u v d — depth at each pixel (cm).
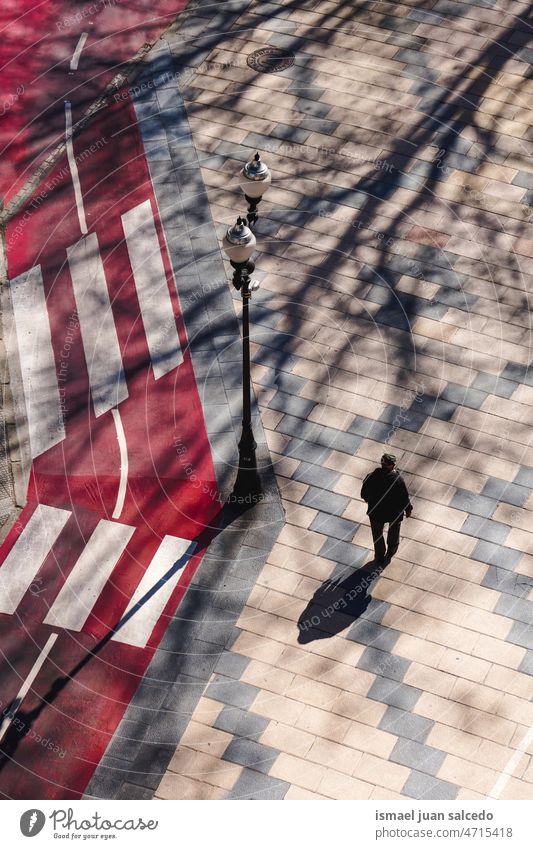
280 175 1714
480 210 1664
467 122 1789
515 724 1162
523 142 1761
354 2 2003
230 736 1159
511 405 1442
